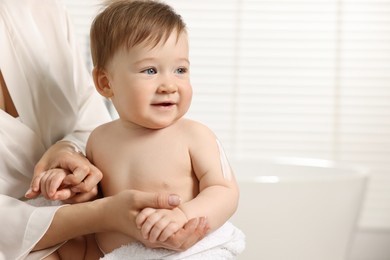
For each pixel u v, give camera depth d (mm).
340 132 3209
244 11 3232
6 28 1357
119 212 1028
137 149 1126
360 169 2387
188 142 1114
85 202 1118
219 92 3238
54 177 1096
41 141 1366
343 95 3209
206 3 3230
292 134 3227
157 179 1098
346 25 3207
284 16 3229
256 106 3234
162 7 1146
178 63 1107
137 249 1037
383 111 3197
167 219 973
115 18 1129
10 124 1294
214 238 1056
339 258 2074
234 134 3234
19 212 1129
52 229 1098
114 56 1125
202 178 1097
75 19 3191
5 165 1283
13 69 1346
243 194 1907
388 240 3133
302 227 1942
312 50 3219
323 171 2590
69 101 1431
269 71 3232
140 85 1089
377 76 3199
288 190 1913
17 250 1113
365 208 3166
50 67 1406
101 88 1191
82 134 1400
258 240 1925
